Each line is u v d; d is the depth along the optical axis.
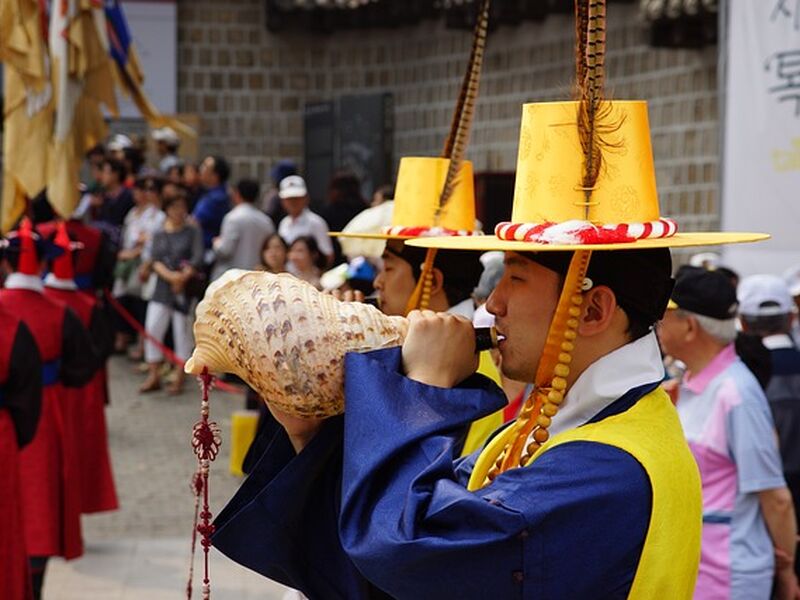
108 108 11.84
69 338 9.75
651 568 3.11
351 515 3.06
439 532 3.00
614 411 3.26
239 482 13.02
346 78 25.83
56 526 9.63
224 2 26.66
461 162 5.40
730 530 5.90
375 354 3.20
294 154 26.91
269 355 3.20
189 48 26.69
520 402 5.80
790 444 6.62
